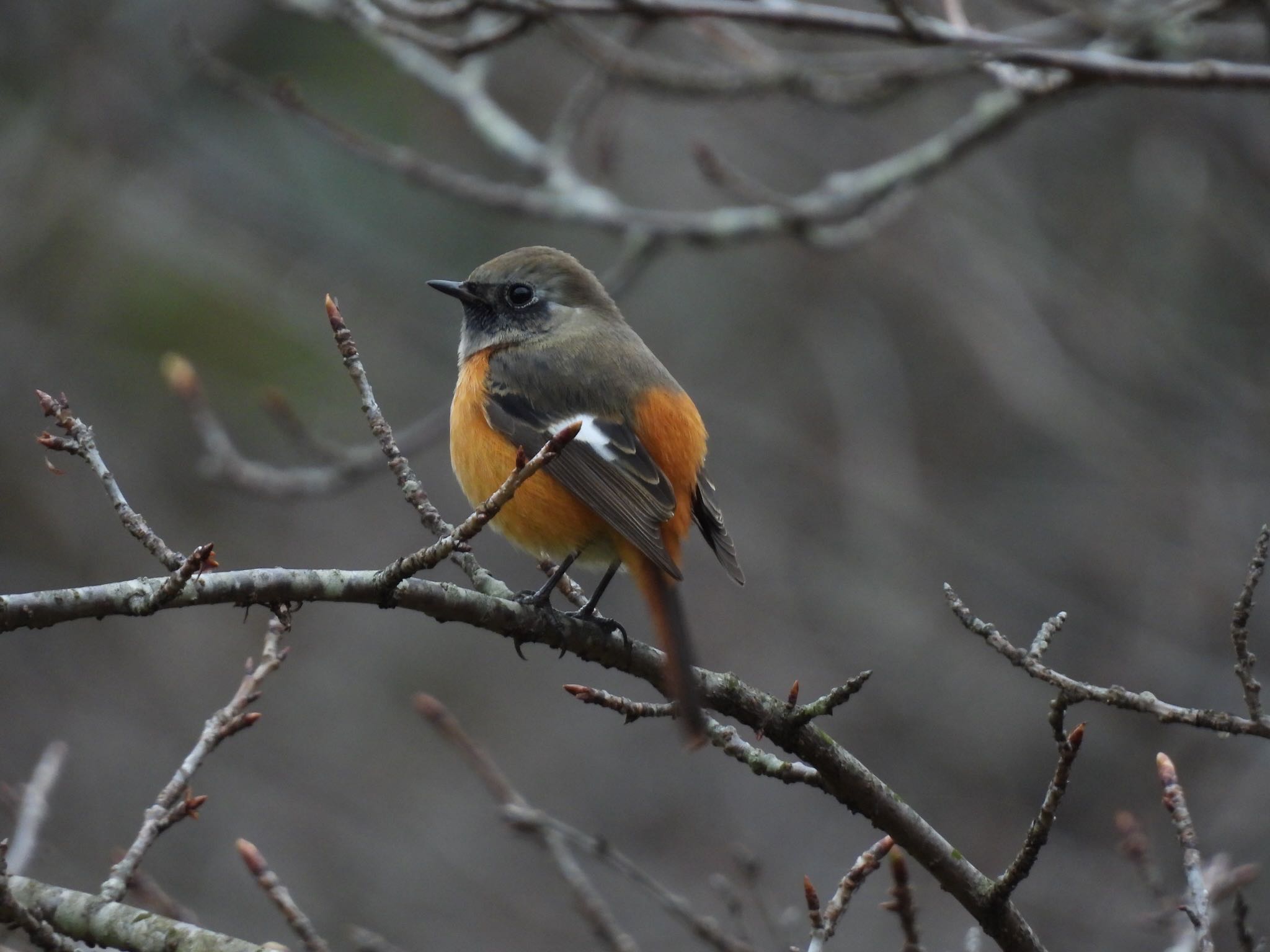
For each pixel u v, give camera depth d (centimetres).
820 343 1553
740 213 1037
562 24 923
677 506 718
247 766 1516
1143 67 734
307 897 1420
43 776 614
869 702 1512
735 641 1566
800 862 1434
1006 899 530
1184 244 1425
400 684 1602
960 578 1519
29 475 1516
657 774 1545
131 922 489
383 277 1572
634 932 1364
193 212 1561
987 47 736
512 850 1479
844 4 1222
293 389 1538
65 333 1495
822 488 1584
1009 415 1580
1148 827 1318
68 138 1448
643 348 784
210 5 1476
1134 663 1436
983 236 1388
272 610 495
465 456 746
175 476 1562
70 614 452
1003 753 1476
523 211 1044
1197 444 1412
